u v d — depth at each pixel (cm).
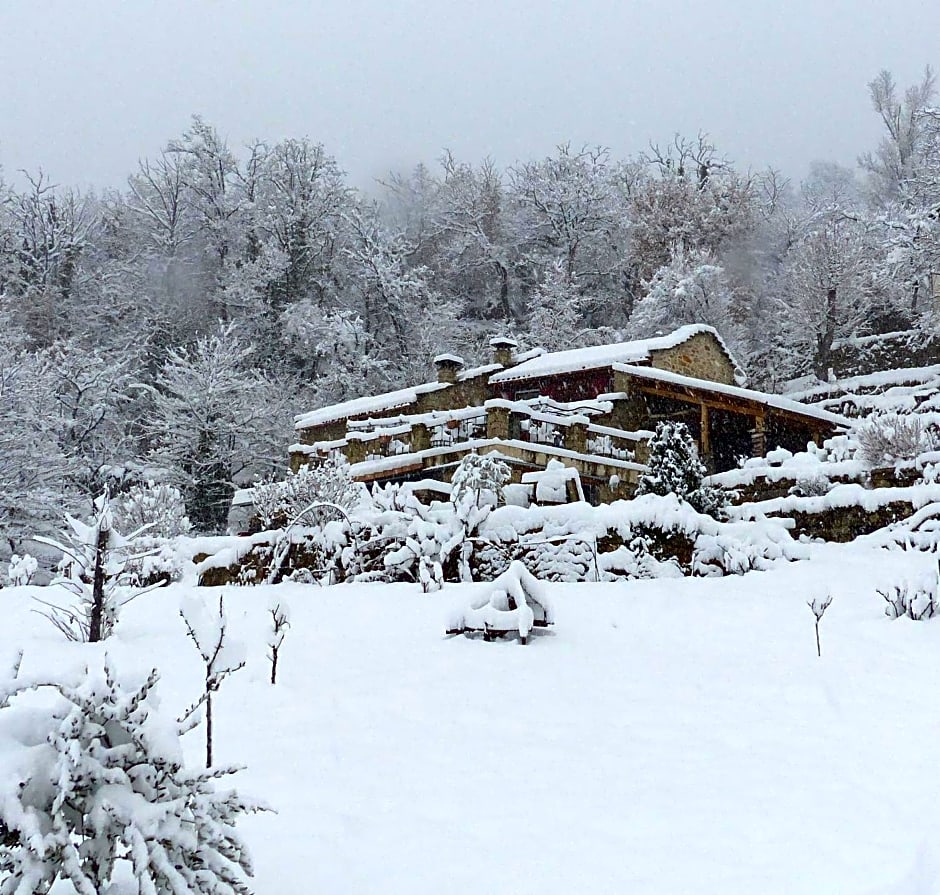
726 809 420
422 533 1306
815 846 375
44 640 830
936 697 631
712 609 981
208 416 3728
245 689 646
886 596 946
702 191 5422
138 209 5369
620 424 2731
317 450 2788
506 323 5241
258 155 5512
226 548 1545
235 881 284
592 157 5794
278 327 4994
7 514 2861
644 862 359
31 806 261
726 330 4453
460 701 617
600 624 897
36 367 3294
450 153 6181
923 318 4041
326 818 402
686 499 1698
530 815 410
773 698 637
